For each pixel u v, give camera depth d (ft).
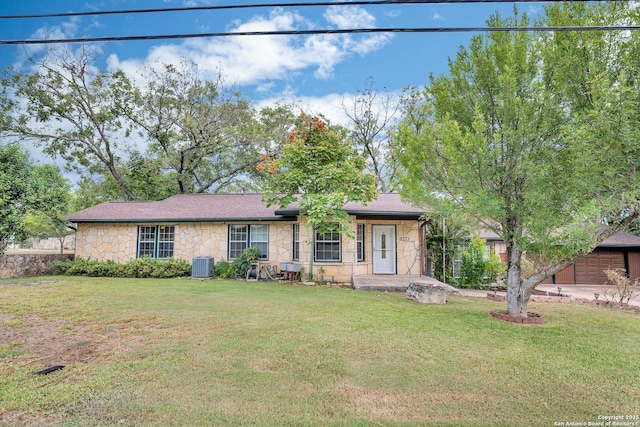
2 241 43.73
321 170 38.93
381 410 10.87
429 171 24.91
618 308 28.94
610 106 16.40
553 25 21.07
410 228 44.47
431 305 28.04
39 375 13.01
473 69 24.45
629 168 16.93
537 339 18.75
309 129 42.01
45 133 65.62
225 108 74.54
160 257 48.57
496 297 32.37
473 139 21.16
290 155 39.96
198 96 73.10
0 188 41.47
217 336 18.06
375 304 27.50
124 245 49.03
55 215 47.67
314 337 18.08
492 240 50.70
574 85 20.27
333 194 36.24
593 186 17.58
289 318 22.16
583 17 19.86
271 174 41.81
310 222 36.09
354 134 82.58
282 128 77.46
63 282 38.65
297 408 10.87
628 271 50.78
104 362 14.40
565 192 20.11
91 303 26.35
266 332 18.88
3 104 61.72
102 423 9.86
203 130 72.13
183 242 48.32
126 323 20.56
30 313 22.89
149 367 13.87
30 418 10.09
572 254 21.57
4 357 14.97
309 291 33.96
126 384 12.30
